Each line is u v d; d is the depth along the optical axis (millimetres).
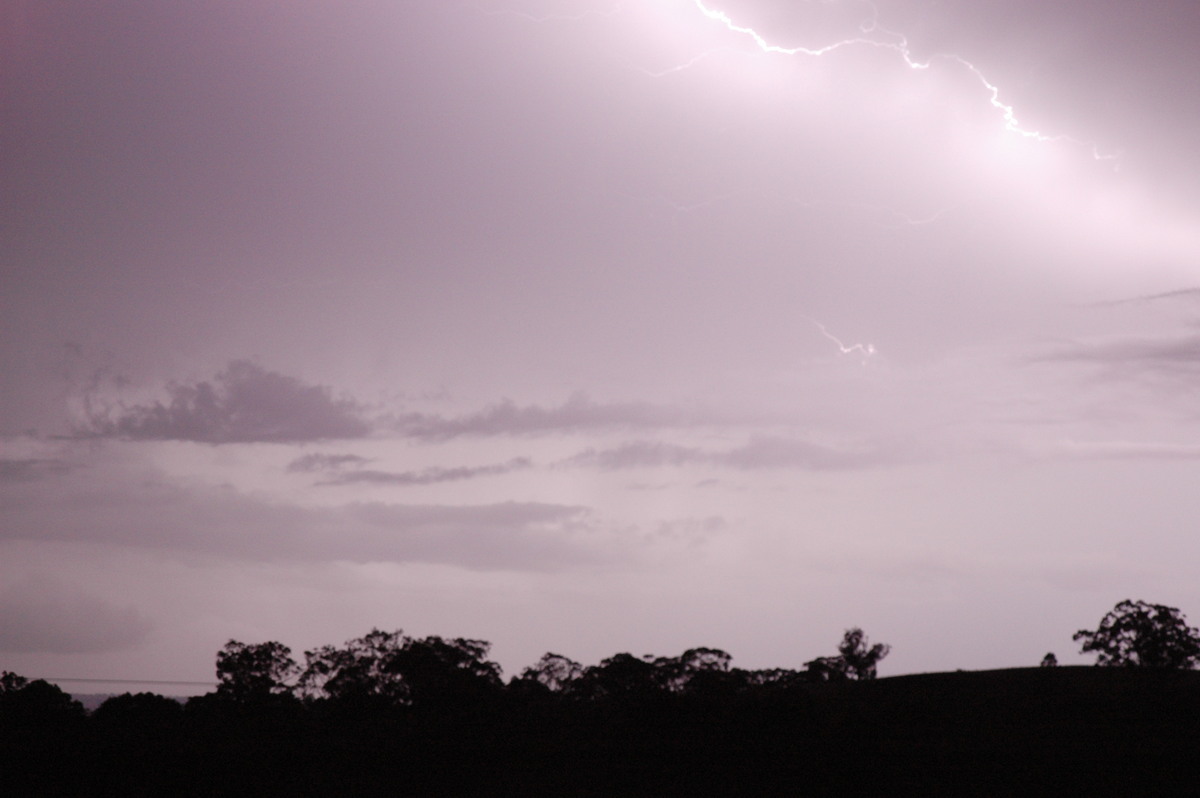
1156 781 51594
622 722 69875
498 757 60688
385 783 55812
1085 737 60219
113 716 72188
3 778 55781
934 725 65812
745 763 58469
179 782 55719
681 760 59656
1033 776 53188
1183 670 72375
